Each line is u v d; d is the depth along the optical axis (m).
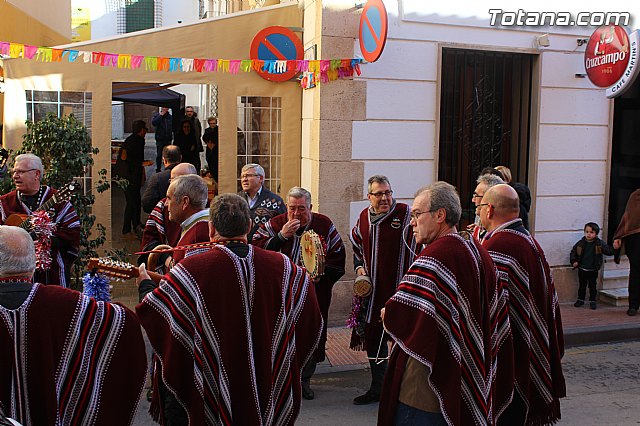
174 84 9.04
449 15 8.16
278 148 8.66
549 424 4.66
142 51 8.14
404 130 8.12
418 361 3.75
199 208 4.48
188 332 3.23
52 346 2.85
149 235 5.61
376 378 5.86
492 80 8.67
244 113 8.52
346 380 6.52
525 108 8.78
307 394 6.00
